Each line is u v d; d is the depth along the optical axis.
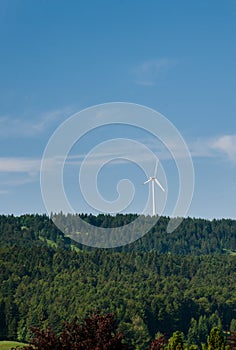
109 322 40.59
